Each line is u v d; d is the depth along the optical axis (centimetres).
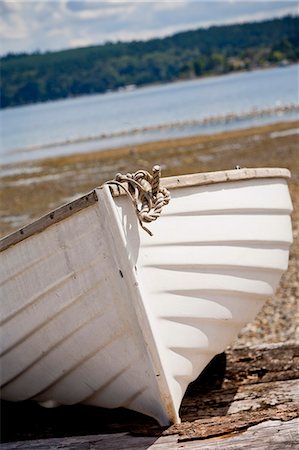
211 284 436
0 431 463
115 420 456
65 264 408
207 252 434
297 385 466
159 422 436
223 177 447
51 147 4025
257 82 10438
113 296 402
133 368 421
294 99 5319
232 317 456
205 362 452
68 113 10225
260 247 478
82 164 2692
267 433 403
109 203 384
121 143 3472
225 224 448
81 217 395
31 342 442
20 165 3028
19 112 15500
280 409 431
